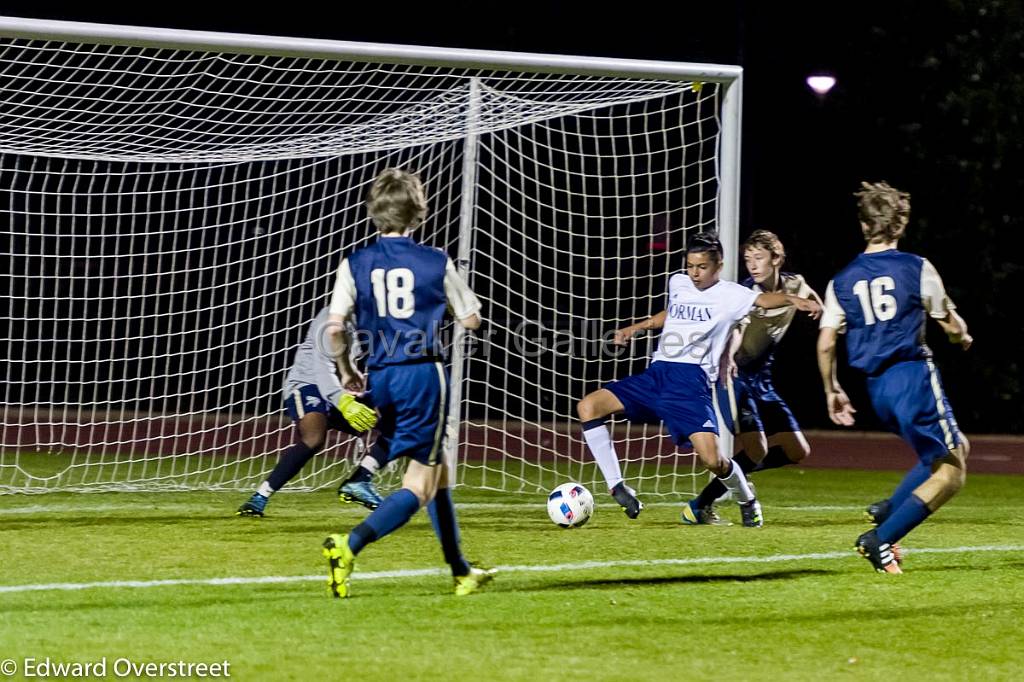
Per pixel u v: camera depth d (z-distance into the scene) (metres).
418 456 14.12
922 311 16.09
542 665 11.49
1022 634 13.09
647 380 20.08
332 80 47.31
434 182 39.69
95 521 20.06
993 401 46.25
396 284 13.97
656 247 43.38
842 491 27.28
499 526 20.38
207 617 13.20
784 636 12.86
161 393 45.38
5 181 46.31
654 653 12.04
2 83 39.25
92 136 27.73
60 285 45.94
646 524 20.86
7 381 29.45
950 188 46.34
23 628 12.57
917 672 11.55
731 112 24.34
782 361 46.81
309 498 23.95
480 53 22.78
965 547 18.83
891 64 46.56
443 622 13.14
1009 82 46.19
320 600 14.13
